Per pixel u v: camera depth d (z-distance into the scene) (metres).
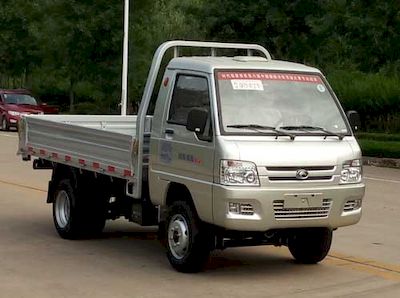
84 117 13.50
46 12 41.44
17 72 48.62
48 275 9.53
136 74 40.31
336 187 9.30
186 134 9.45
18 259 10.41
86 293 8.69
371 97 31.73
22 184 17.94
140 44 40.62
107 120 13.77
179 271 9.71
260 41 34.84
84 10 40.16
